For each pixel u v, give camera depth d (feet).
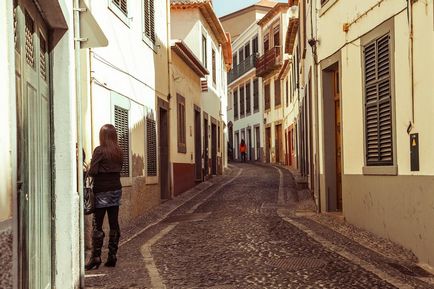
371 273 22.21
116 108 37.70
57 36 19.75
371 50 31.22
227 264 24.75
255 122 140.56
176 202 53.83
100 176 24.94
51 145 19.54
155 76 50.83
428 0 23.54
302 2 59.82
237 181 76.59
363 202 32.83
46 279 17.88
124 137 39.68
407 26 26.27
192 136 69.67
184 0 73.05
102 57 34.71
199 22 73.41
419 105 24.77
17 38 13.52
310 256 25.94
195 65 68.59
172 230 36.01
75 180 20.45
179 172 60.85
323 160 41.14
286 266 23.98
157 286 21.09
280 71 109.91
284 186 66.13
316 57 42.63
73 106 20.51
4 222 10.41
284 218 39.34
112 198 25.03
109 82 36.24
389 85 28.63
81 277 20.76
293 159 102.37
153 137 49.55
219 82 96.07
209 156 83.76
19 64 13.61
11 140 11.12
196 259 26.16
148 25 48.29
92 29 21.61
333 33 37.78
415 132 25.30
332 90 40.91
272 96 125.29
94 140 32.58
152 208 48.14
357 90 33.40
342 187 36.94
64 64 19.81
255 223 37.35
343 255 25.88
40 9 17.35
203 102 78.79
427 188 23.94
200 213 44.83
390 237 28.66
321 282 20.98
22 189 13.61
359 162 33.40
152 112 49.19
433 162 23.36
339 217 37.47
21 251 13.38
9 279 10.68
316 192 45.01
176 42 57.47
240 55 155.12
